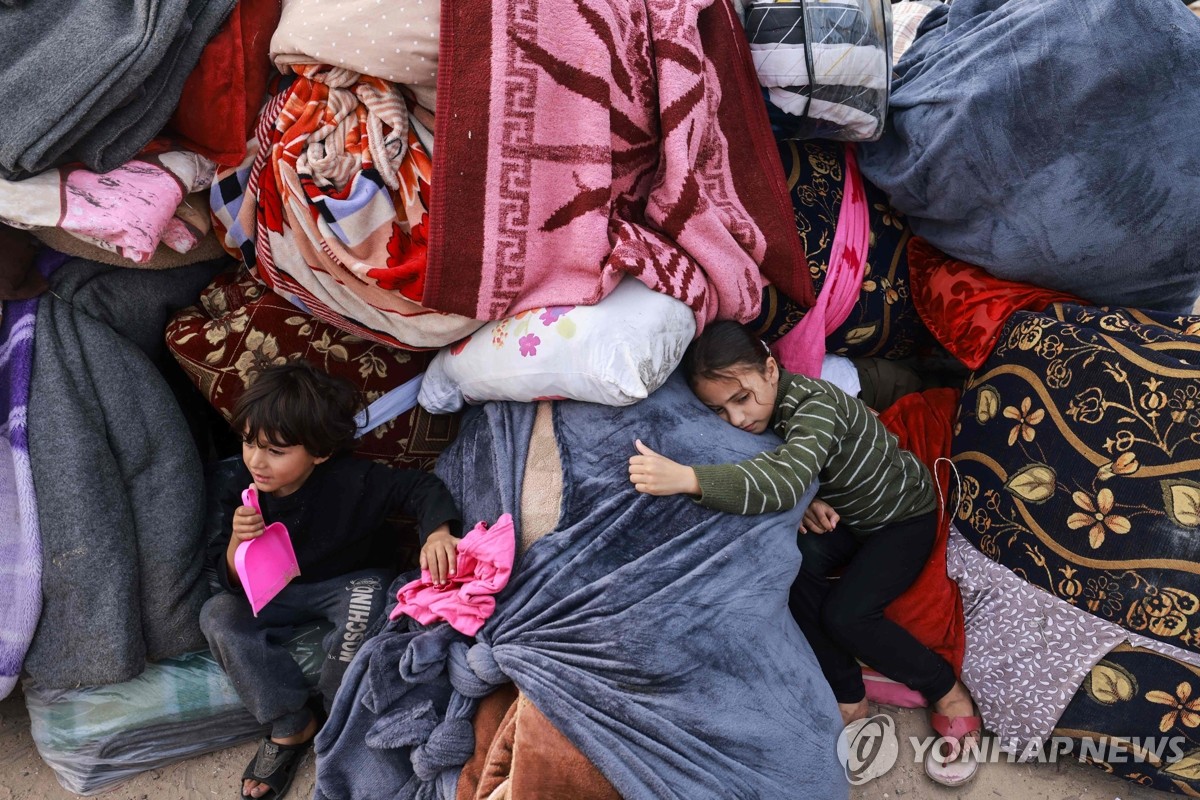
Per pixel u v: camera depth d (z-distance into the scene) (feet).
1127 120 5.81
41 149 5.18
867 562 6.06
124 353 6.06
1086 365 5.62
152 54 5.23
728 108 6.36
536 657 5.01
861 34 6.38
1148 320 5.78
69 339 5.85
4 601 5.50
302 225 5.78
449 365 6.24
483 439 6.02
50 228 5.71
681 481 5.35
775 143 6.55
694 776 4.75
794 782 5.01
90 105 5.21
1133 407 5.36
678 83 5.87
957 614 6.15
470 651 5.21
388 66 5.52
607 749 4.71
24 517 5.49
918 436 6.89
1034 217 6.23
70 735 5.63
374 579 6.06
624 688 4.94
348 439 5.71
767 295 6.64
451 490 6.01
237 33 5.82
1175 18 5.73
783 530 5.61
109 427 5.85
